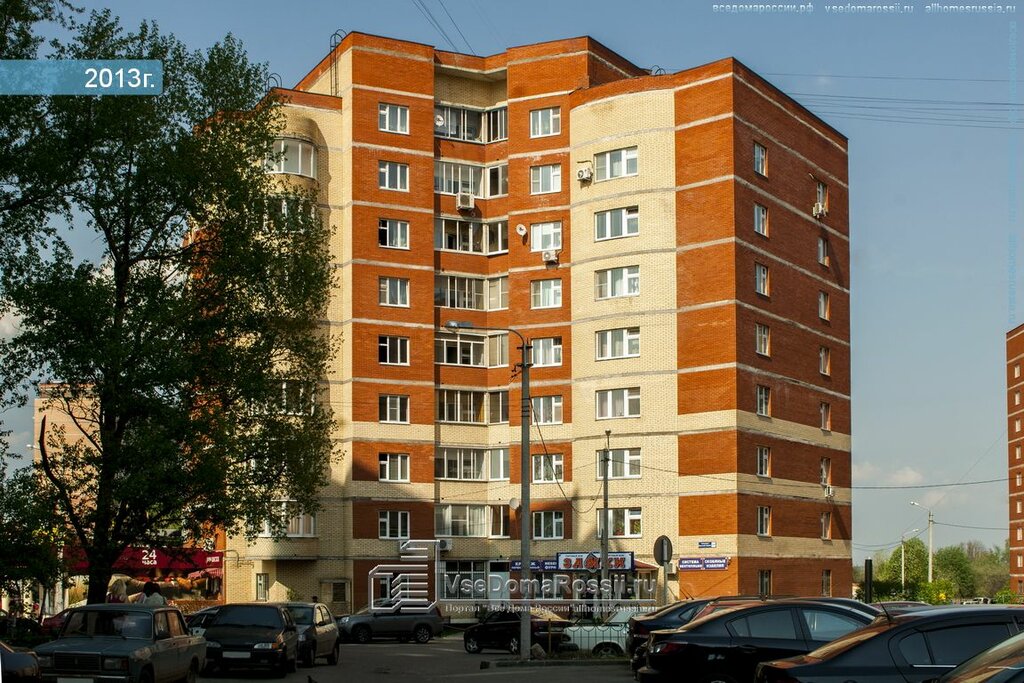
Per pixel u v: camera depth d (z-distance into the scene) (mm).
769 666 13023
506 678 27766
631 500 57938
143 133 34750
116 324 33781
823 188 65250
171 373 33406
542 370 61719
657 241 58781
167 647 22312
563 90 63219
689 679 18031
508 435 62562
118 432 34344
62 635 21859
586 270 60750
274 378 37625
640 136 59719
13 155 29906
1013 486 125000
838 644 13086
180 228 35969
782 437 59219
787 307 60656
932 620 12773
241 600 61781
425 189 62969
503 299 64000
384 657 39031
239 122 36938
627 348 59094
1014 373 126250
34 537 29469
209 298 36594
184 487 33938
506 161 64625
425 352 61906
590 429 59688
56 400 35000
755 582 56000
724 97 57750
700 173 58125
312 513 38281
